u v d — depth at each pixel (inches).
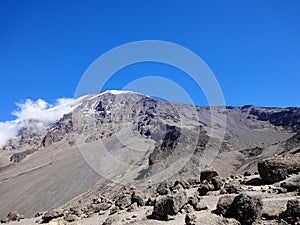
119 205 1454.2
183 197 1055.0
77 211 1619.1
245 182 1392.7
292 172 1280.8
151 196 1615.4
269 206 941.8
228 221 840.9
